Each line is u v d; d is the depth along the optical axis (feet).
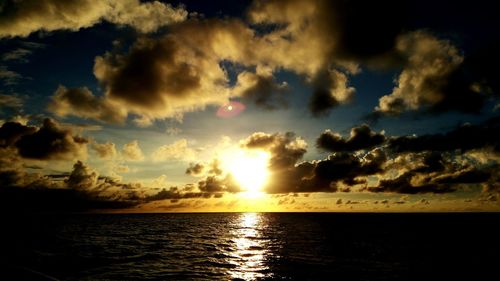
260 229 228.22
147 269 76.64
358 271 76.02
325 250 114.32
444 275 72.64
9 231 206.90
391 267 81.51
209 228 240.32
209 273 72.54
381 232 196.75
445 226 251.60
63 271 73.67
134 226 266.36
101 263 84.64
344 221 349.82
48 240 147.33
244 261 89.81
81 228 239.91
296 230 216.74
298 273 73.41
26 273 42.19
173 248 119.34
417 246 125.80
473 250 113.39
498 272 75.82
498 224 272.31
